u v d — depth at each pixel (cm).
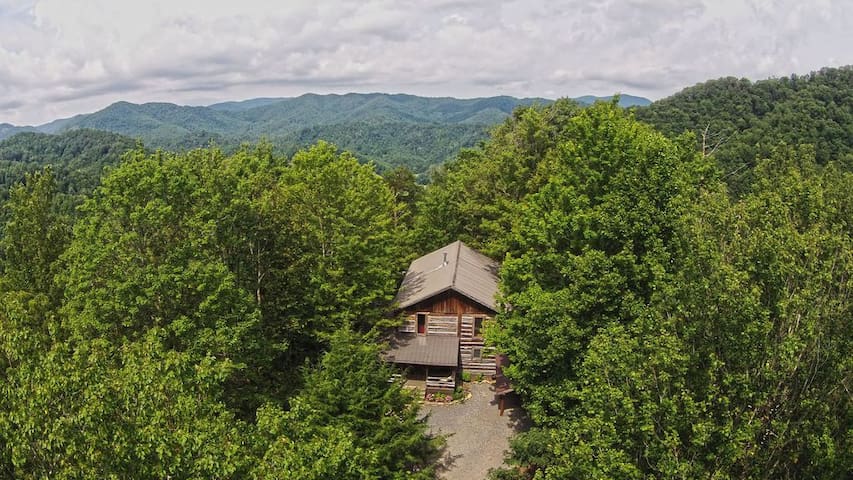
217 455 1404
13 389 1420
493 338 3106
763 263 1733
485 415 3612
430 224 5972
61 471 1288
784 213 2088
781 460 1709
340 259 3553
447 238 5891
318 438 1688
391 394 2395
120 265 2639
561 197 3078
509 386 3550
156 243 2772
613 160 2975
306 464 1532
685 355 1662
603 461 1708
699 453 1644
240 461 1470
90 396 1375
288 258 3744
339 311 3578
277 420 1630
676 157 2836
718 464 1611
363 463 2162
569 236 2880
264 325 3456
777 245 1745
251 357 3030
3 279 3497
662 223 2577
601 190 3016
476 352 4012
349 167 4156
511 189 4550
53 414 1348
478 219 5309
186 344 2612
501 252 4556
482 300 3897
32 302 2883
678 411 1667
